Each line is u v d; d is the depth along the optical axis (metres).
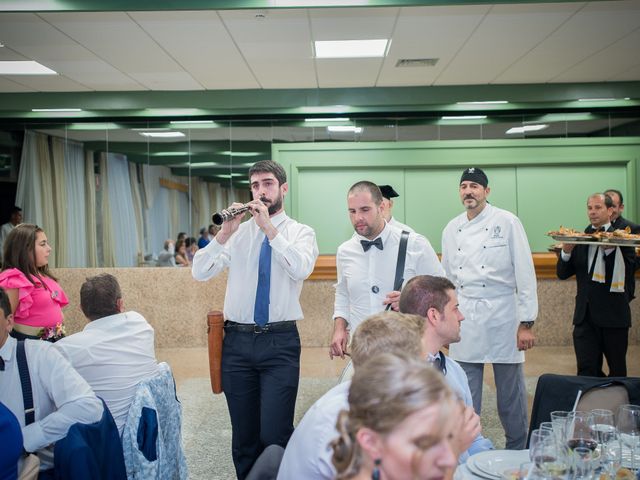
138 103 6.71
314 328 6.87
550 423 1.81
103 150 7.18
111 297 2.43
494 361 3.18
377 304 2.85
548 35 4.95
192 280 7.09
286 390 2.74
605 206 4.49
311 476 1.43
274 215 2.93
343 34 4.89
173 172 7.18
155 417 2.18
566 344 6.76
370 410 0.88
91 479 1.79
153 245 7.16
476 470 1.66
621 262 4.11
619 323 4.16
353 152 6.75
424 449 0.87
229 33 4.84
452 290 2.10
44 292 3.54
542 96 6.53
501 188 6.77
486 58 5.59
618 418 1.84
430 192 6.83
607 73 6.15
